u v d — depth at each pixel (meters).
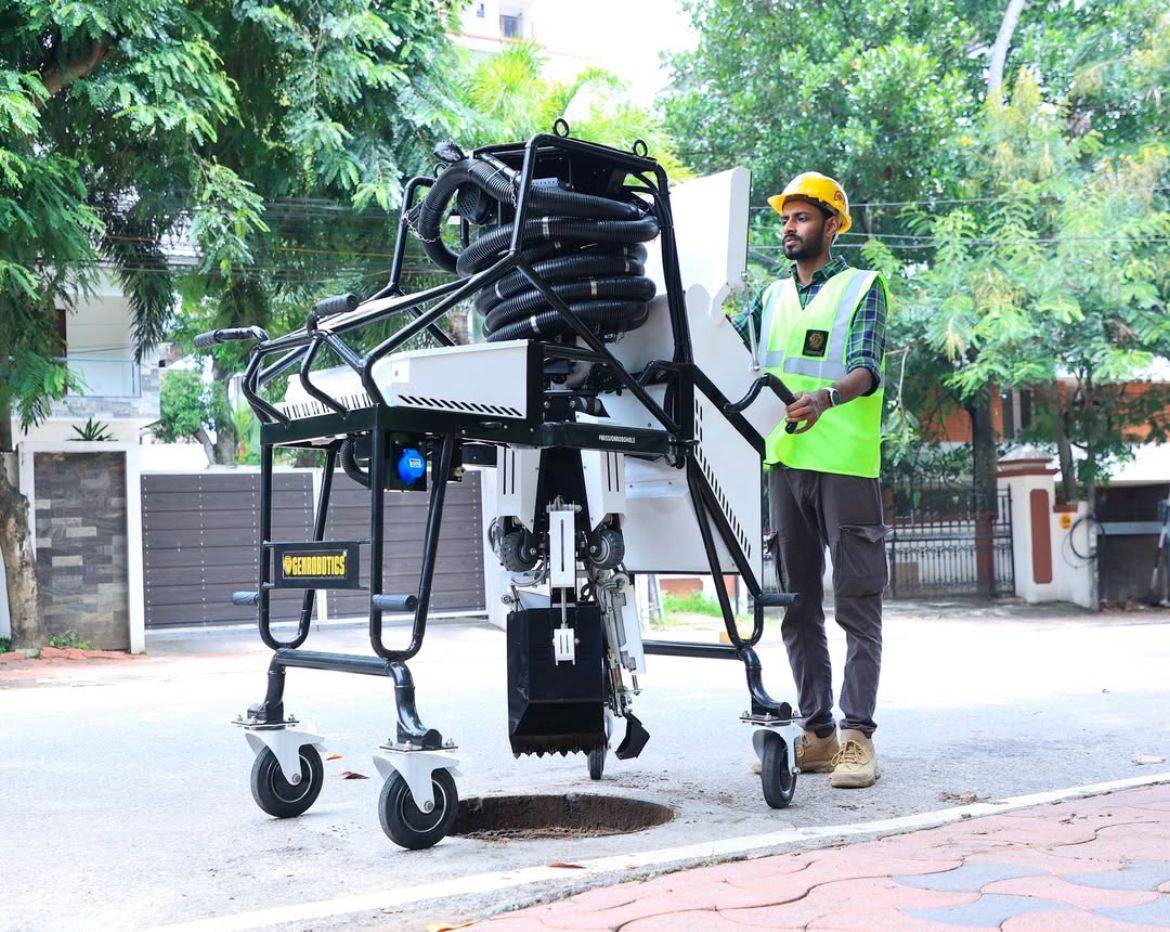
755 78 20.55
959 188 18.59
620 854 2.83
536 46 16.72
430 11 13.12
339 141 12.10
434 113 12.73
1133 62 18.91
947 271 16.94
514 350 3.10
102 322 20.41
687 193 3.72
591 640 3.28
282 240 13.62
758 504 3.74
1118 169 17.77
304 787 3.49
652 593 14.39
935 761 4.32
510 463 3.43
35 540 11.57
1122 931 2.09
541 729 3.29
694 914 2.23
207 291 14.20
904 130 18.84
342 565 3.13
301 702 6.87
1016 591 18.67
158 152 12.01
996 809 3.31
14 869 2.95
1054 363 17.31
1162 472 20.89
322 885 2.66
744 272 3.61
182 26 11.27
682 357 3.47
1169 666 8.71
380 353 2.90
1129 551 18.61
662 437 3.41
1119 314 17.70
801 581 4.03
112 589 11.85
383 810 2.93
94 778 4.42
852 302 3.90
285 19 11.86
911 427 17.75
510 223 3.31
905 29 20.94
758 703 3.44
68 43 10.88
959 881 2.44
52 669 10.30
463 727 5.55
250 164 13.21
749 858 2.74
